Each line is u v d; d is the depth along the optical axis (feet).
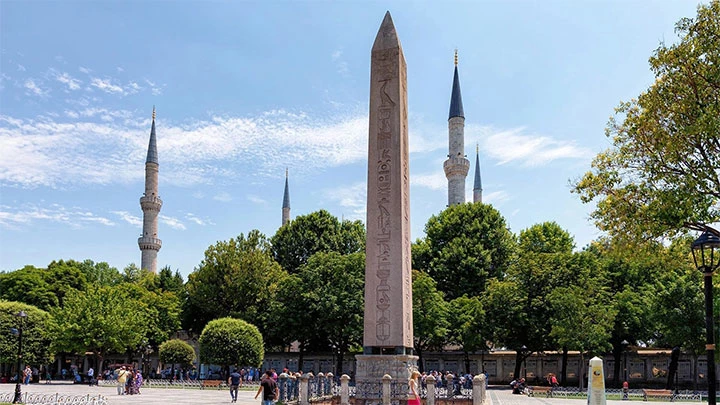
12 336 167.73
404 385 66.03
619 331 166.91
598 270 172.45
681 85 63.26
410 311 72.13
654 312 151.23
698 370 176.14
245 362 157.89
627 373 179.83
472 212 207.82
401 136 71.92
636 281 183.52
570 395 128.36
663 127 65.67
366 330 68.95
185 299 216.13
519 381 144.46
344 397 68.28
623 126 72.28
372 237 70.49
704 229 64.39
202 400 99.55
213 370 205.16
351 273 177.99
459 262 194.08
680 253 72.38
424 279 172.96
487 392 142.72
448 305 179.42
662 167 65.98
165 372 191.42
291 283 180.14
